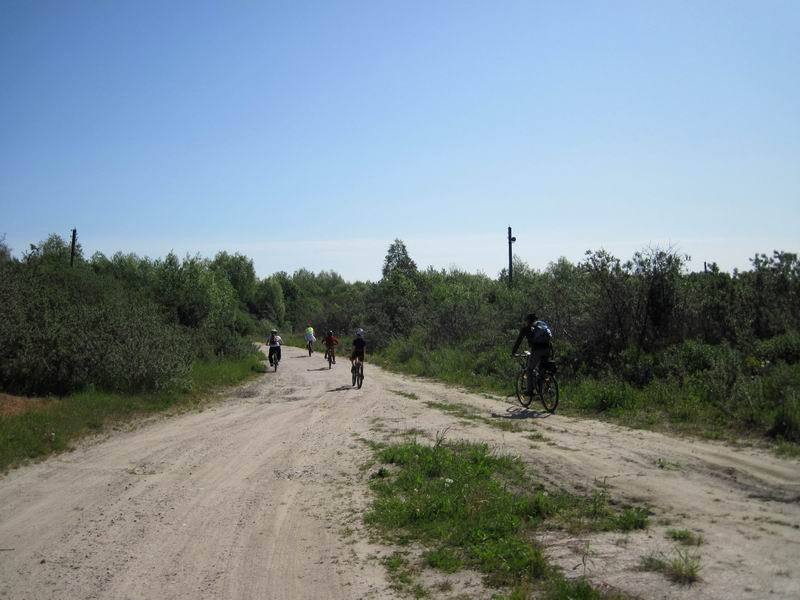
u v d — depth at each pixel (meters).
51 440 10.59
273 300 83.25
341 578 5.12
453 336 27.34
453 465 8.12
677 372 12.49
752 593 4.02
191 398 16.45
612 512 6.04
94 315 16.36
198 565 5.51
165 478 8.50
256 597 4.85
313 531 6.30
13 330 14.55
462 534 5.78
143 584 5.14
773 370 10.73
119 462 9.45
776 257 14.34
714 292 14.59
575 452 8.57
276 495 7.61
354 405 14.88
